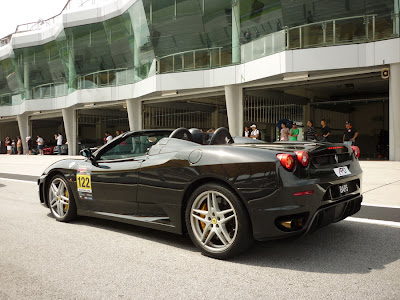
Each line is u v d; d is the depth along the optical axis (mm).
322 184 2779
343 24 12555
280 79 15039
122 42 22000
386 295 2225
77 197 4223
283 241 2789
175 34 17719
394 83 12266
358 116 24781
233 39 15875
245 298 2215
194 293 2305
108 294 2314
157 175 3311
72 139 26234
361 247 3195
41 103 26562
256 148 2896
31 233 3859
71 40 23531
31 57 27281
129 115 21109
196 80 16812
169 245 3375
